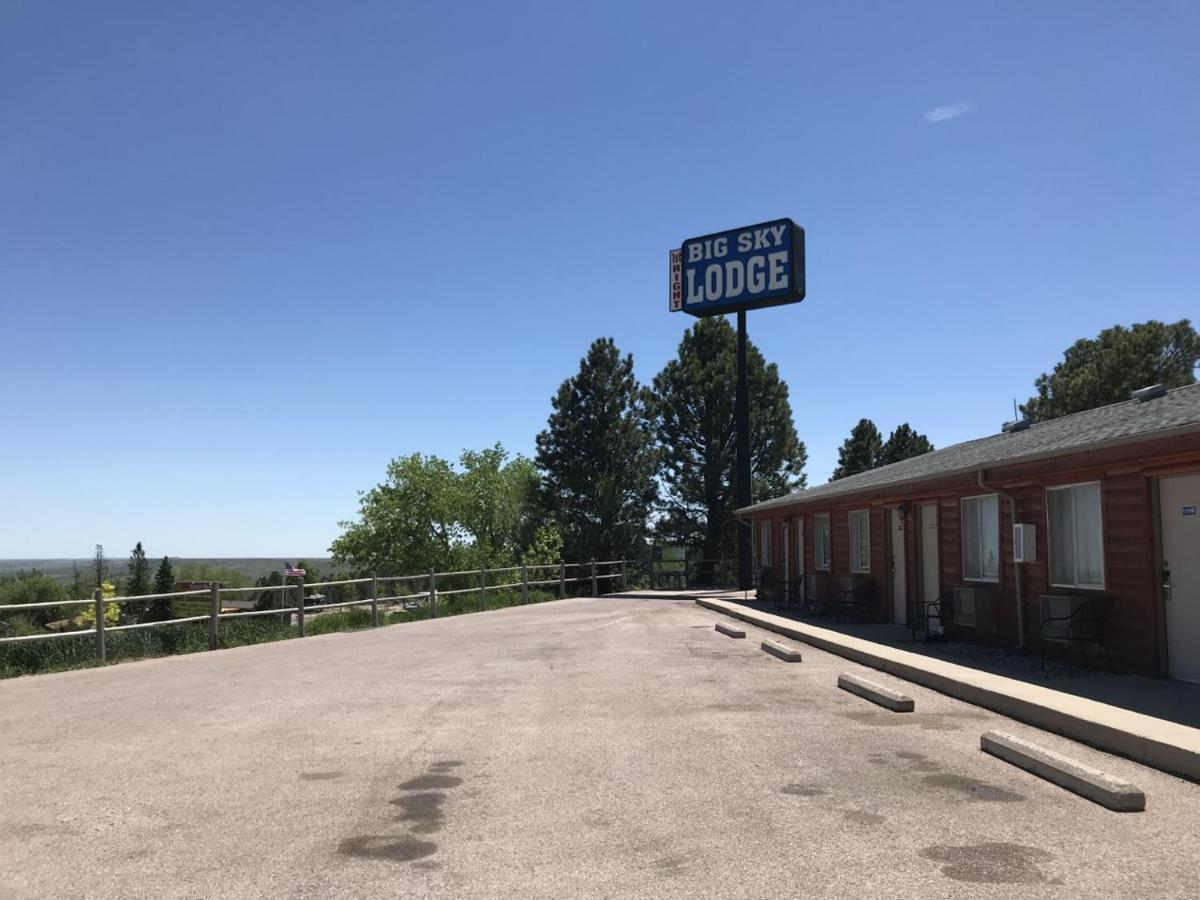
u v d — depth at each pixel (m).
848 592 17.69
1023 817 5.39
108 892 4.46
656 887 4.41
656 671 11.70
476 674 11.70
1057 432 12.84
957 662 11.23
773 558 26.09
